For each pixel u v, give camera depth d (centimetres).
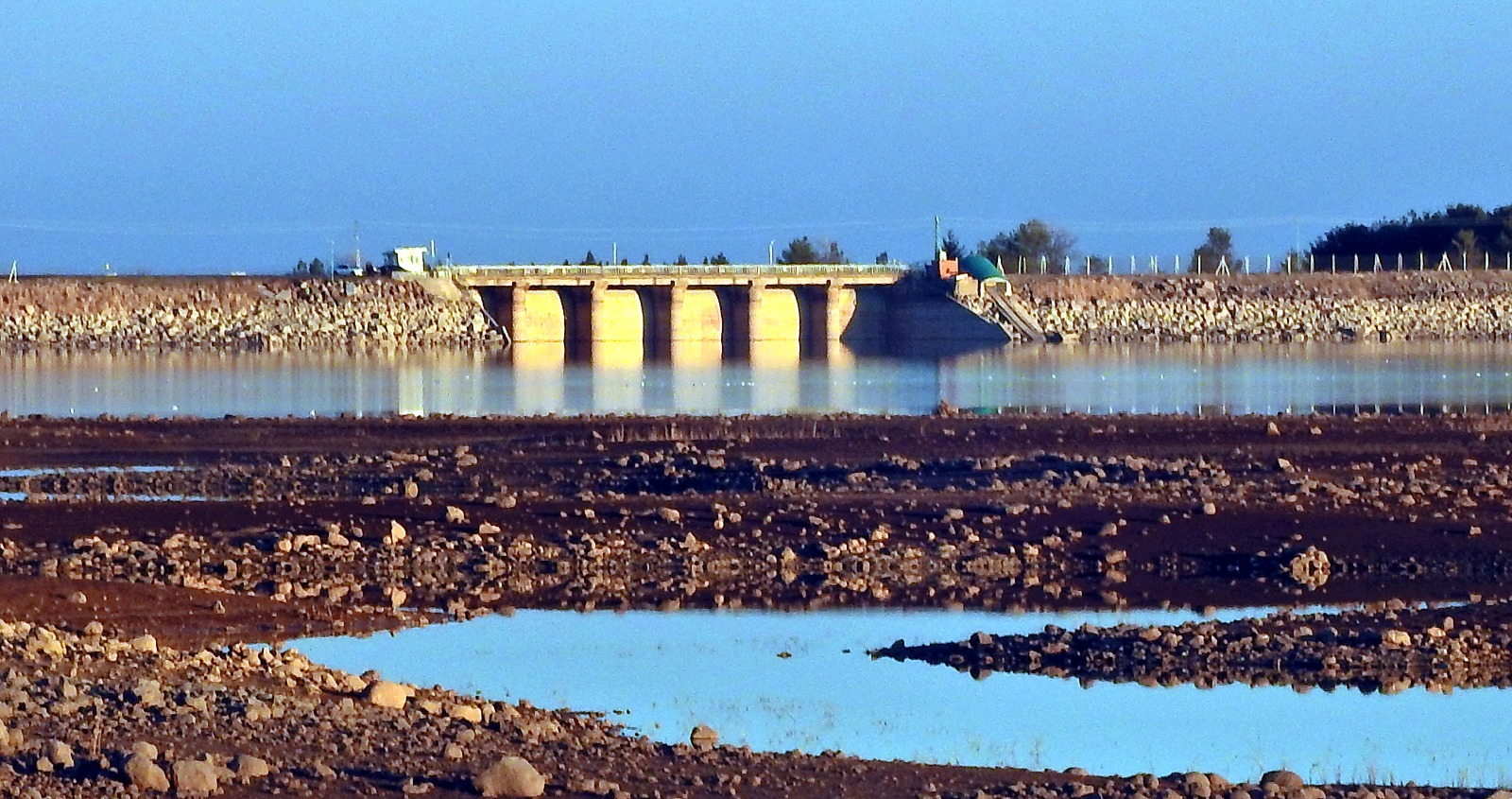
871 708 12606
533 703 12650
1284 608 16300
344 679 12512
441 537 18875
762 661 14250
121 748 9438
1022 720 12306
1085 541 19100
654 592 17150
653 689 13200
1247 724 12212
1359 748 11581
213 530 19175
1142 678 13612
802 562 18312
